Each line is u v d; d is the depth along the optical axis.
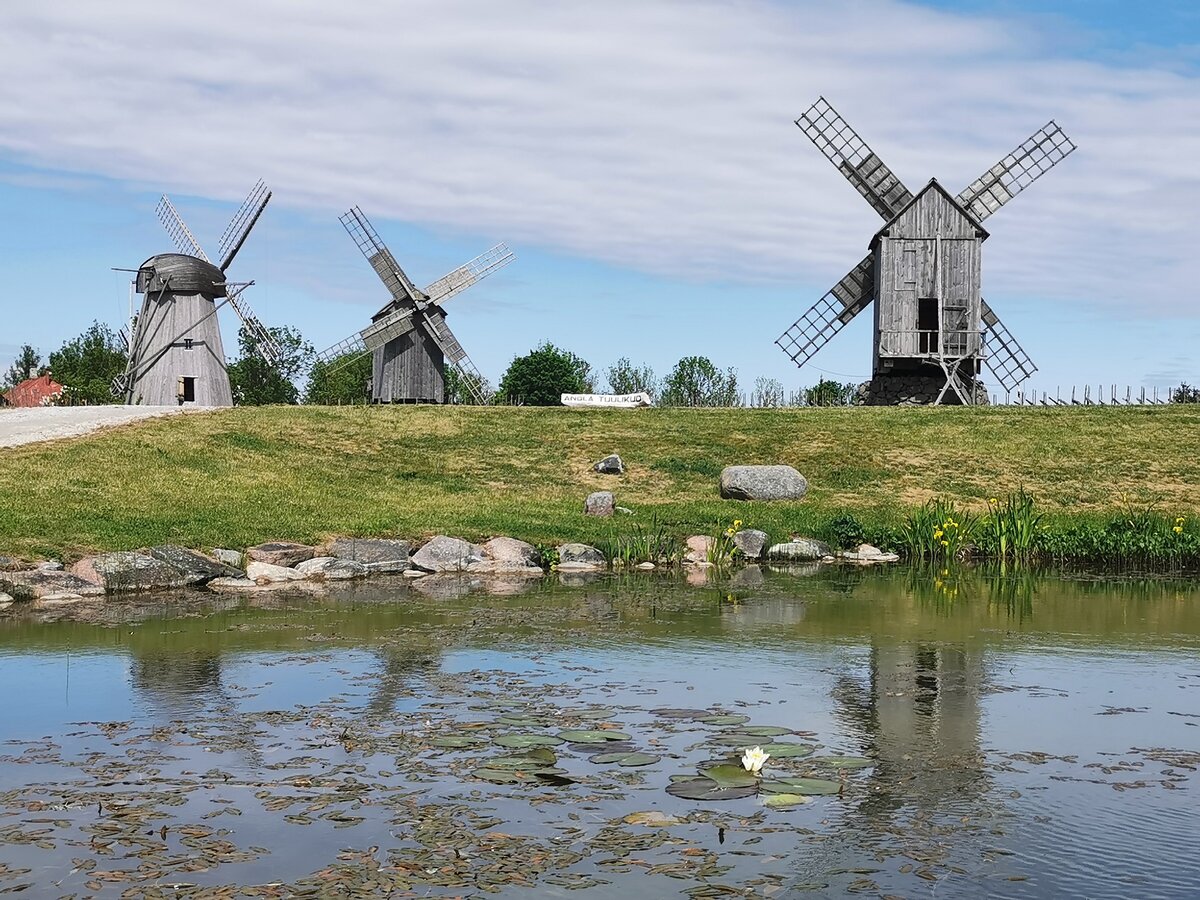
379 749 10.12
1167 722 11.47
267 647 14.67
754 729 10.86
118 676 12.97
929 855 7.95
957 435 37.91
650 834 8.22
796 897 7.24
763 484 31.09
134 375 55.97
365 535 23.94
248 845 7.92
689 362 92.19
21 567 19.27
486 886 7.32
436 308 57.84
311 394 88.06
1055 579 22.69
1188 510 31.02
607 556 24.31
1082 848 8.10
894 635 16.02
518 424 38.84
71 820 8.36
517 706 11.70
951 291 47.47
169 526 22.77
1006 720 11.48
